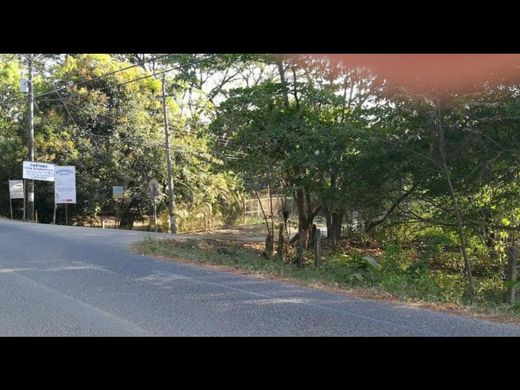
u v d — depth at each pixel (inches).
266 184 769.6
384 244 708.7
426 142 479.2
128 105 1344.7
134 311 279.0
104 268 411.2
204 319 264.7
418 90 435.5
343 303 301.3
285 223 792.9
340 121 667.4
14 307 286.7
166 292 325.4
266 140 695.1
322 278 395.2
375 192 560.7
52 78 1380.4
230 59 718.5
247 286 347.6
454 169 489.4
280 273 406.3
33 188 1206.3
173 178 1369.3
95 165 1304.1
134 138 1326.3
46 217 1390.3
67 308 284.7
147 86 1379.2
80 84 1332.4
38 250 512.1
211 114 898.7
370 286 366.0
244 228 1504.7
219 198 1563.7
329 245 775.1
